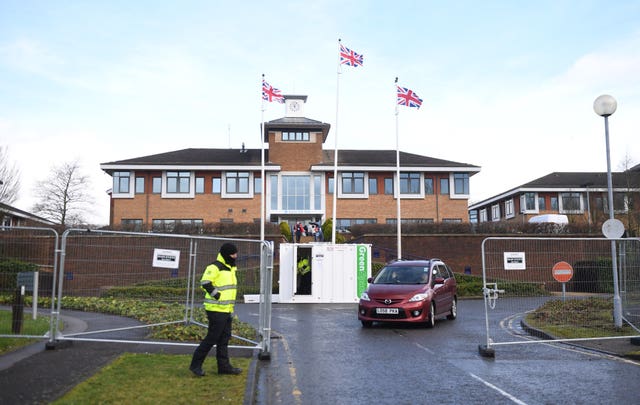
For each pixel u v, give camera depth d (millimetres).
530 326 12898
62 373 7422
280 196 43969
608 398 7023
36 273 9867
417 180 44812
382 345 11188
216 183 43562
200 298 12594
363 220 44031
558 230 33375
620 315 12039
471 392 7336
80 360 8305
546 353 10250
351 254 23172
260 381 7926
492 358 9766
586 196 52156
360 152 49344
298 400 6953
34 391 6480
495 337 12328
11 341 9602
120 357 8602
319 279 22922
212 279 7707
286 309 19656
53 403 5977
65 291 10438
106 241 10906
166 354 9117
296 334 12797
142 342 9828
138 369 7820
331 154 48312
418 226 33594
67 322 12914
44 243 10305
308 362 9367
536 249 12117
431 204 44594
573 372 8578
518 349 10664
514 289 11859
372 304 13734
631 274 12117
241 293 19938
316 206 44094
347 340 11867
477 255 31922
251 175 43656
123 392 6551
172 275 11875
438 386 7668
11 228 9766
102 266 10750
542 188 52281
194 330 11273
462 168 44281
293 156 44594
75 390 6527
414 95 28531
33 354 8742
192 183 43094
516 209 55375
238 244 19203
